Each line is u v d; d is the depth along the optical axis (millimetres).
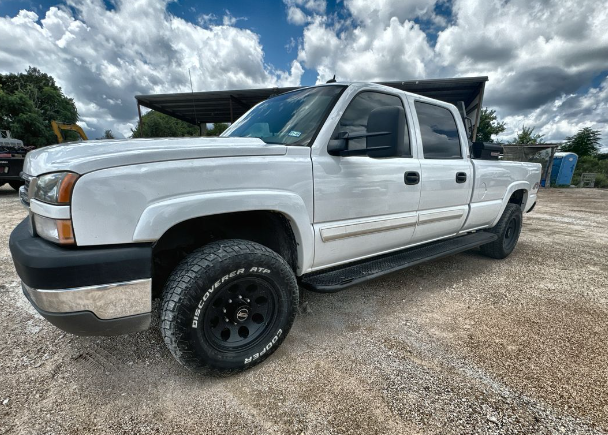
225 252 1624
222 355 1679
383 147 1851
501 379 1757
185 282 1523
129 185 1384
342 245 2197
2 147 8711
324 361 1910
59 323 1347
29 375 1755
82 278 1316
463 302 2748
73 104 40406
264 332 1839
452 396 1625
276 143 2104
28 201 1617
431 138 2795
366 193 2223
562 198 12453
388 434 1398
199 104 12953
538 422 1468
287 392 1653
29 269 1284
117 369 1822
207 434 1398
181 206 1484
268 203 1740
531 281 3273
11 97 30641
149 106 13156
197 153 1566
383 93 2436
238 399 1604
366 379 1749
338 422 1463
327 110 2123
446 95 11414
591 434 1404
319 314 2506
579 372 1823
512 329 2297
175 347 1547
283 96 2709
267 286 1798
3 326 2248
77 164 1336
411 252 2871
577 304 2727
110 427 1425
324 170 1989
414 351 2016
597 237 5461
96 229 1346
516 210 3936
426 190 2648
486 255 3998
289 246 2076
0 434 1371
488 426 1443
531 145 18125
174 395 1630
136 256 1400
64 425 1430
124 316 1434
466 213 3158
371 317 2463
